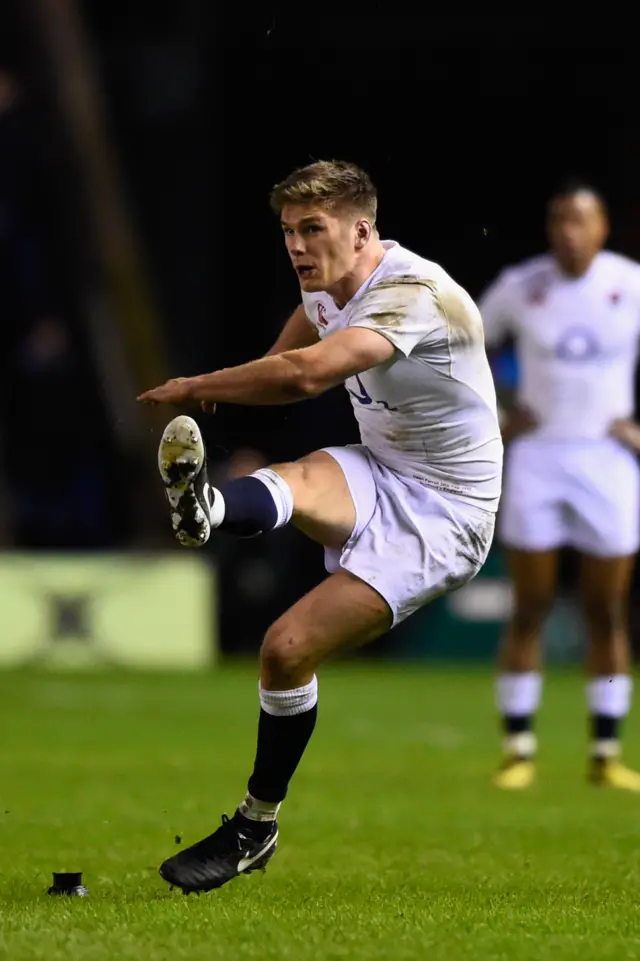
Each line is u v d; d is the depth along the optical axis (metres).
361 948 14.98
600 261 31.33
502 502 31.59
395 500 18.06
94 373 65.00
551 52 75.06
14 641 54.59
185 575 55.50
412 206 76.38
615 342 31.00
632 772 31.86
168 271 72.69
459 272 76.25
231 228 74.56
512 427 31.41
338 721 41.50
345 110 74.94
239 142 74.31
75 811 25.44
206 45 72.06
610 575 30.88
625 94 74.62
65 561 54.88
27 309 66.19
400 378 17.73
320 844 22.45
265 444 64.00
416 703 45.81
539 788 29.80
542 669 56.00
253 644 58.78
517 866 20.55
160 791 28.08
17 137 65.38
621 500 30.81
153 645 55.12
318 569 58.78
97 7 71.38
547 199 76.44
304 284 17.59
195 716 41.81
